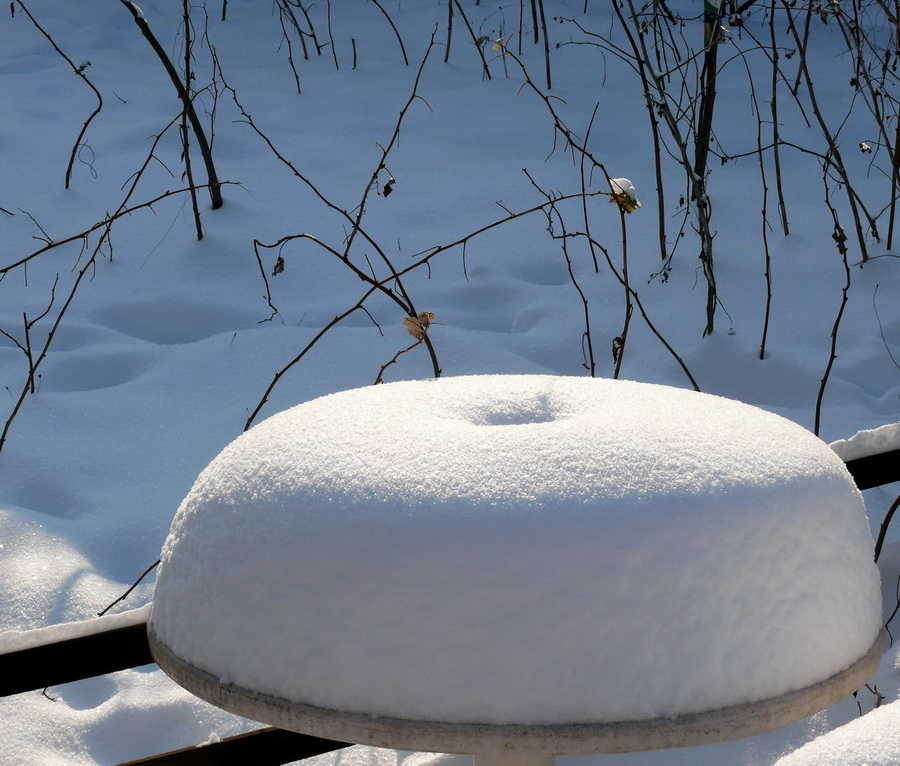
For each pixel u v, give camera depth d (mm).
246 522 819
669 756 1347
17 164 3307
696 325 2529
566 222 2998
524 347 2445
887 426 1333
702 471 795
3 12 4727
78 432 2109
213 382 2303
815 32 4559
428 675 733
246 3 5043
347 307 2629
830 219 2998
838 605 814
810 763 645
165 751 1463
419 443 828
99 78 3988
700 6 4805
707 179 3283
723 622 752
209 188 3014
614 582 734
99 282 2740
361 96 3820
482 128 3609
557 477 773
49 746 1431
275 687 778
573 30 4445
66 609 1617
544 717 726
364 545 754
